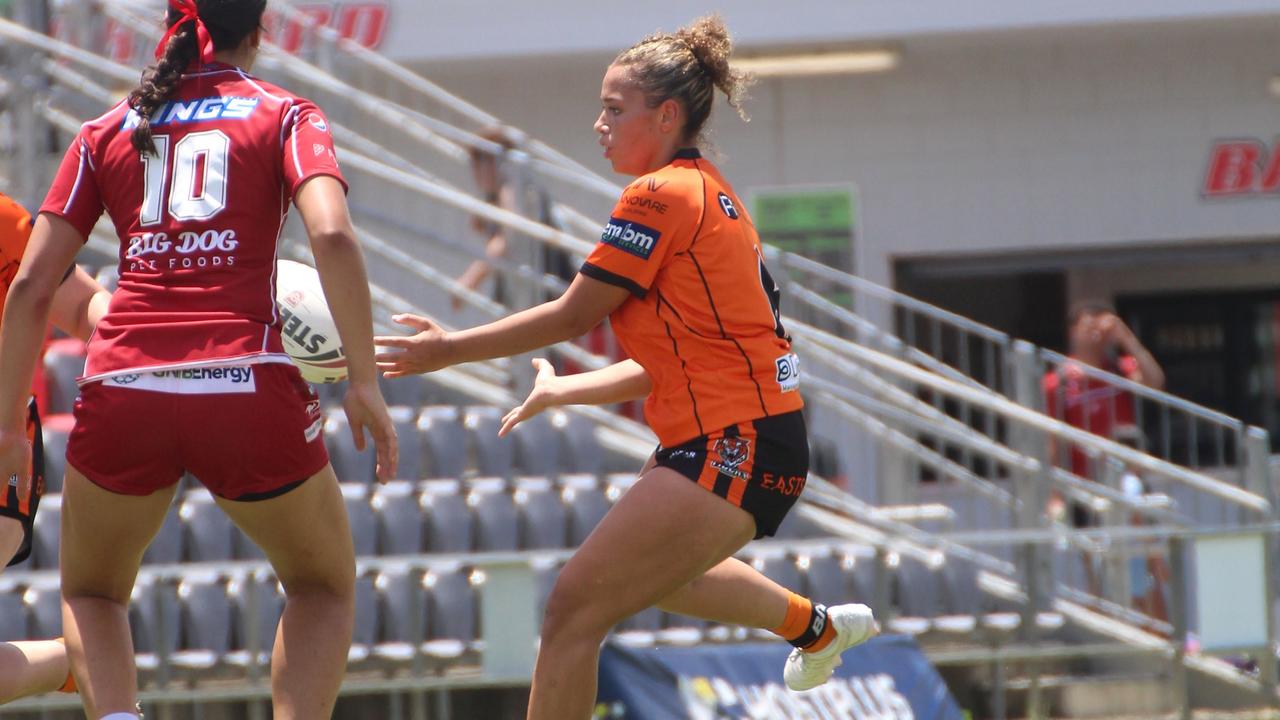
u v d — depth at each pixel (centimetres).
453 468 2811
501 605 2361
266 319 1183
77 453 1191
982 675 2736
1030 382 3241
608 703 2175
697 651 2267
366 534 2561
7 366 1181
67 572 1266
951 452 4138
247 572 2350
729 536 1277
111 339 1178
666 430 1291
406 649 2394
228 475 1175
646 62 1320
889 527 2970
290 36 3891
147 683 2311
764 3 4338
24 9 3250
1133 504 2916
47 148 3083
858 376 3172
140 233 1186
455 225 4112
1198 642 2631
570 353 3006
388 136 4256
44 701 2292
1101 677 2770
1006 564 3033
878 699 2339
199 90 1209
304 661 1235
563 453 2930
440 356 1270
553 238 2800
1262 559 2617
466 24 4312
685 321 1277
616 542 1259
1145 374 3806
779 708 2262
